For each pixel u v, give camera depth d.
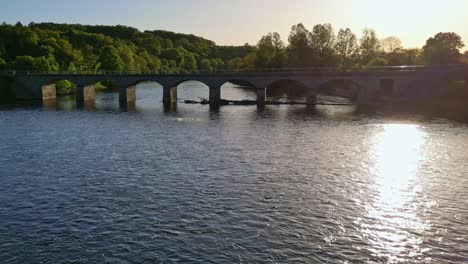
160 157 54.59
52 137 68.56
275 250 28.80
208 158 53.81
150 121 86.56
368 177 45.16
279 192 40.34
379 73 109.50
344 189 41.25
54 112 99.88
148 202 37.84
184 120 87.75
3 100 124.19
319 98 131.75
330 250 28.86
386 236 31.00
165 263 27.17
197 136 69.44
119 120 88.00
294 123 81.94
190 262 27.27
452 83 110.25
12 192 40.84
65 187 42.28
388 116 89.56
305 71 119.56
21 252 28.83
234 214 34.94
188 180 44.31
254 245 29.52
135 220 33.88
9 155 55.75
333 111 99.44
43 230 32.19
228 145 61.81
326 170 47.91
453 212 35.41
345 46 150.25
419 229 32.16
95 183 43.53
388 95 110.88
